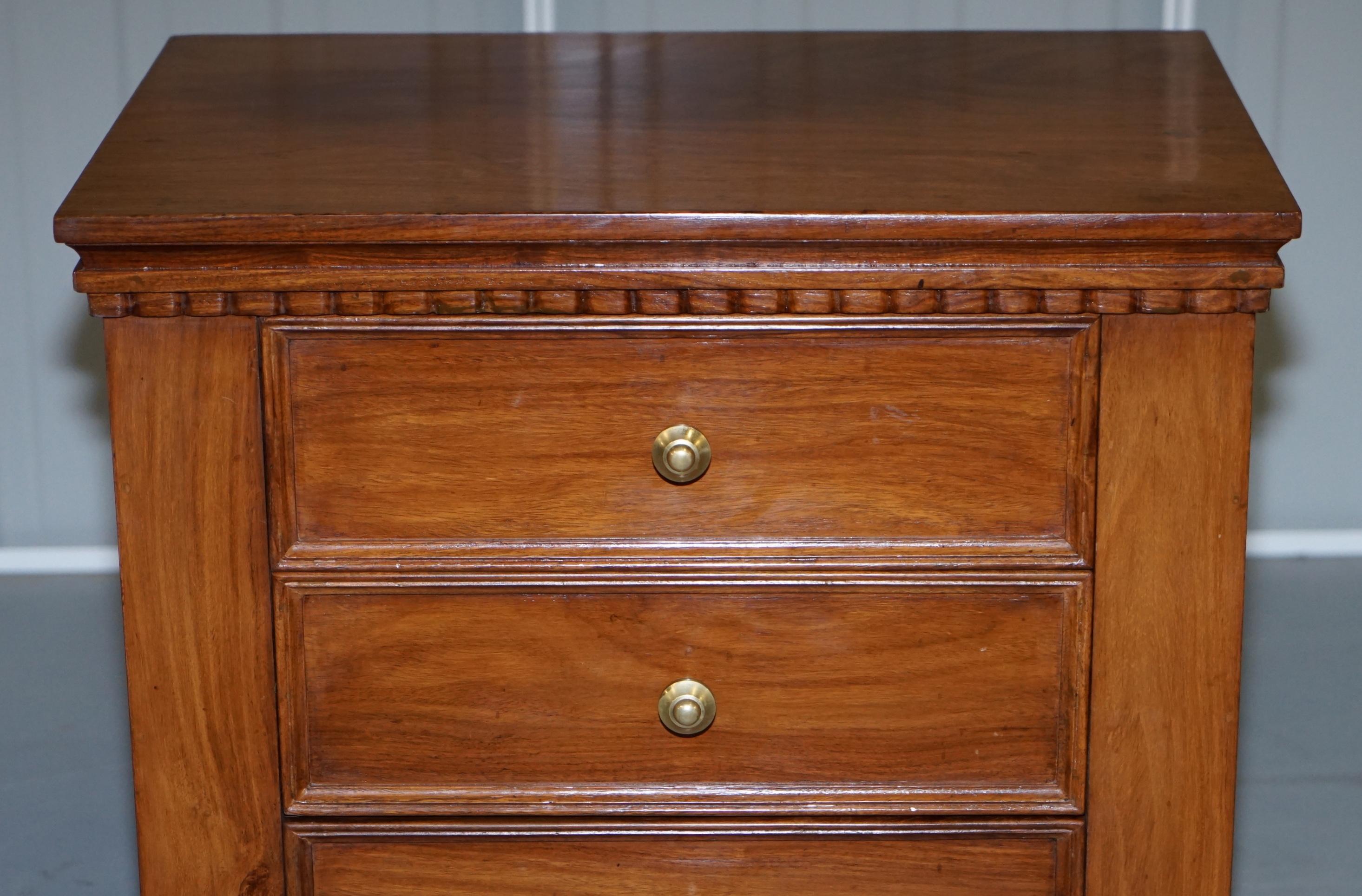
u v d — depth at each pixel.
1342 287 2.52
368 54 1.59
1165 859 1.28
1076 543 1.22
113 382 1.20
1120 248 1.16
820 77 1.51
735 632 1.25
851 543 1.23
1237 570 1.23
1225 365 1.19
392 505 1.23
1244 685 2.23
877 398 1.20
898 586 1.23
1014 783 1.27
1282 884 1.78
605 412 1.21
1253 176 1.22
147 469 1.21
